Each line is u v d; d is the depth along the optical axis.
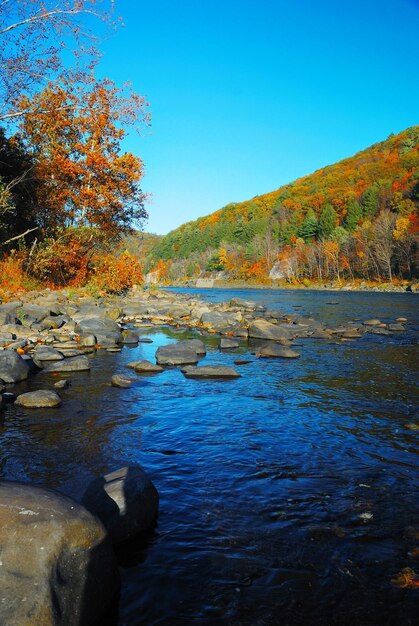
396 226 77.69
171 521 3.64
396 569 3.08
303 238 110.31
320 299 40.84
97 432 5.66
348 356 11.12
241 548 3.29
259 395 7.51
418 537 3.46
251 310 25.52
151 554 3.20
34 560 2.38
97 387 7.78
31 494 2.77
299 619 2.62
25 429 5.71
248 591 2.84
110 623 2.56
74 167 22.75
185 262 142.00
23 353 9.75
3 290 17.77
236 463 4.83
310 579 2.96
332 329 16.20
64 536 2.53
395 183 97.62
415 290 61.53
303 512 3.82
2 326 11.72
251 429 5.90
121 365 9.58
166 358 9.89
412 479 4.48
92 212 24.11
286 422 6.19
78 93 21.28
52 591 2.32
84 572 2.55
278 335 14.00
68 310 16.02
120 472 3.83
